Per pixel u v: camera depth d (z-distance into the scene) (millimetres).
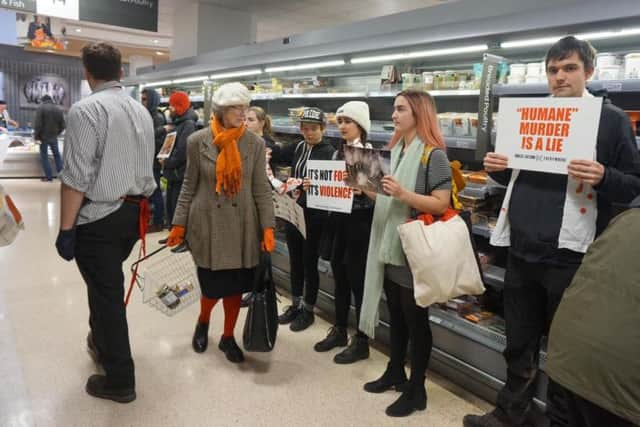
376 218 2373
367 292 2414
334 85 4457
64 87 16625
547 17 2225
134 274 2635
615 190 1680
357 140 2758
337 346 3002
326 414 2297
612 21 2053
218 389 2486
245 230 2584
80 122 2020
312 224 3145
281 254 4008
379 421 2254
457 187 2238
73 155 2021
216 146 2531
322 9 7902
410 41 2908
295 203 2889
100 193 2121
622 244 1200
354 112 2703
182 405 2328
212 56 5586
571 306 1258
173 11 8352
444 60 3377
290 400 2406
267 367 2738
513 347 2098
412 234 2025
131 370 2330
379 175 2121
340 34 3562
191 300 2861
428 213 2127
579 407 1331
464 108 3340
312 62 4020
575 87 1784
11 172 9375
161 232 5766
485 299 2855
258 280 2576
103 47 2156
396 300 2371
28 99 16016
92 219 2152
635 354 1115
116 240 2225
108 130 2084
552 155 1788
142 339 3027
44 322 3156
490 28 2467
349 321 3342
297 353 2932
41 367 2600
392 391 2520
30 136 11477
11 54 15531
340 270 2912
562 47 1780
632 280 1150
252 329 2541
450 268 2000
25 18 8914
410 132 2256
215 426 2172
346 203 2656
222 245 2545
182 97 5133
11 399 2297
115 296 2258
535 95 2703
